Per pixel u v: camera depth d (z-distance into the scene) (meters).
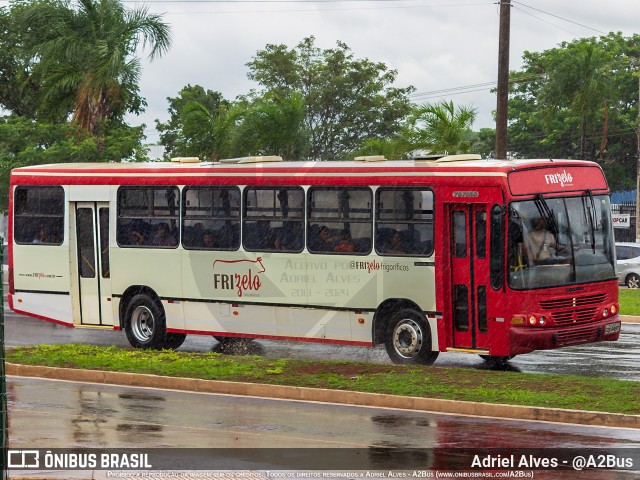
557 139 66.25
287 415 15.09
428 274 19.59
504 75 30.47
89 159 40.53
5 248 37.47
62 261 24.38
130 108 47.69
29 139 44.47
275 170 21.56
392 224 20.09
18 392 17.44
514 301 18.75
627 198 67.81
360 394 16.16
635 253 40.53
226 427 14.09
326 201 20.92
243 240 21.94
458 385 16.61
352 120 61.69
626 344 23.39
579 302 19.30
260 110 39.00
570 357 21.23
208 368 18.89
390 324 20.12
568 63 48.72
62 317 24.45
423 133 35.91
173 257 22.88
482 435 13.44
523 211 18.92
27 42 44.12
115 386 18.27
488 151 69.81
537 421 14.52
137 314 23.47
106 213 23.83
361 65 62.59
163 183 23.00
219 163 22.56
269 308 21.64
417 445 12.80
